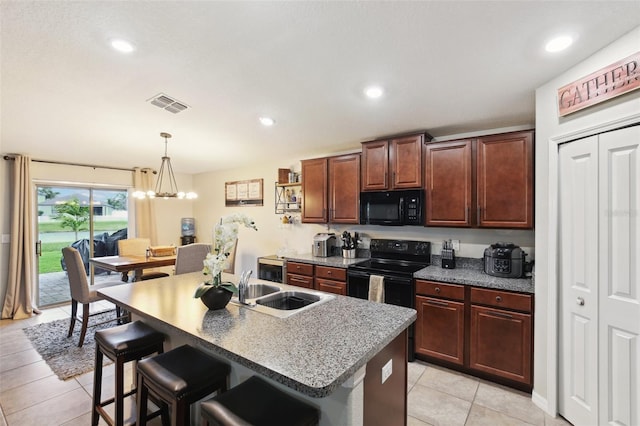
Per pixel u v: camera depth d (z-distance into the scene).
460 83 2.08
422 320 2.81
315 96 2.31
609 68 1.61
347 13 1.38
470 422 2.05
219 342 1.31
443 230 3.35
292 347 1.26
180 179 6.12
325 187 3.85
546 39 1.56
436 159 3.04
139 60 1.78
